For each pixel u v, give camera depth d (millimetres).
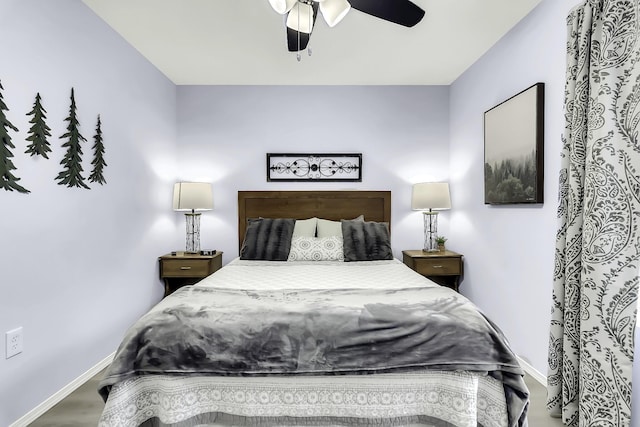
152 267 3277
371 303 1745
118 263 2713
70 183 2168
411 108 3881
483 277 3148
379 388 1568
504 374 1552
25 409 1852
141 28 2619
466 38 2799
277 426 1570
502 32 2715
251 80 3709
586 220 1716
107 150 2566
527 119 2422
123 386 1481
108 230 2582
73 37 2203
